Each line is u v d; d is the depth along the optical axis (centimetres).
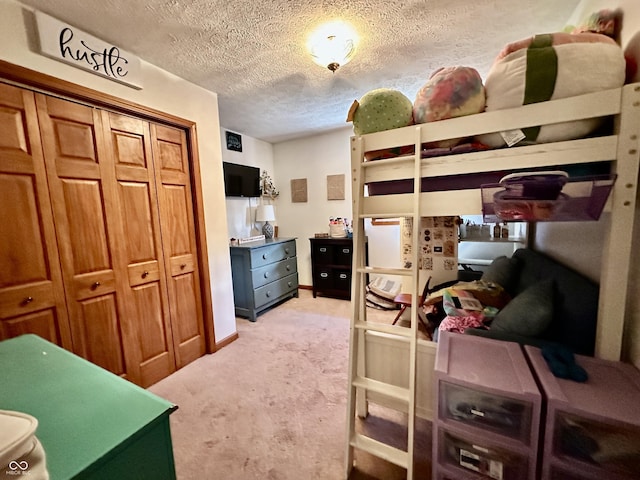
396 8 151
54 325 160
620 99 88
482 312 153
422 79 237
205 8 145
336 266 390
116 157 186
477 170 107
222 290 264
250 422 167
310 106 289
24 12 140
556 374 92
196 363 236
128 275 194
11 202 143
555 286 141
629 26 101
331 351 251
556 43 96
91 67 164
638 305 96
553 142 98
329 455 143
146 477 64
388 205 129
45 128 153
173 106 216
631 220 91
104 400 71
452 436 98
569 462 82
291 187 446
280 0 141
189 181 234
